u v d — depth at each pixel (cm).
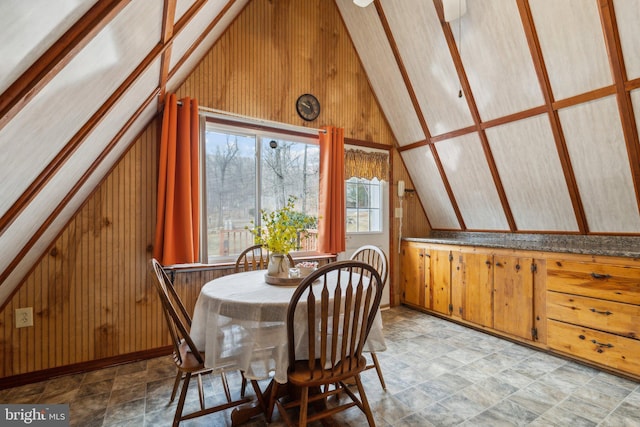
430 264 364
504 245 287
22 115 72
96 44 85
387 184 398
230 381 219
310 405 187
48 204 151
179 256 249
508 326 286
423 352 263
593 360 230
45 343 218
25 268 199
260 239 202
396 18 313
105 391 203
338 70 357
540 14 232
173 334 165
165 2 114
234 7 256
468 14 266
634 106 219
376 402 191
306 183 339
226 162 292
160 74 187
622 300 217
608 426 168
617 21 204
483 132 311
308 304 135
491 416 177
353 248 370
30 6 51
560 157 270
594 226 287
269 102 306
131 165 247
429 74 322
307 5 334
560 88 247
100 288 236
